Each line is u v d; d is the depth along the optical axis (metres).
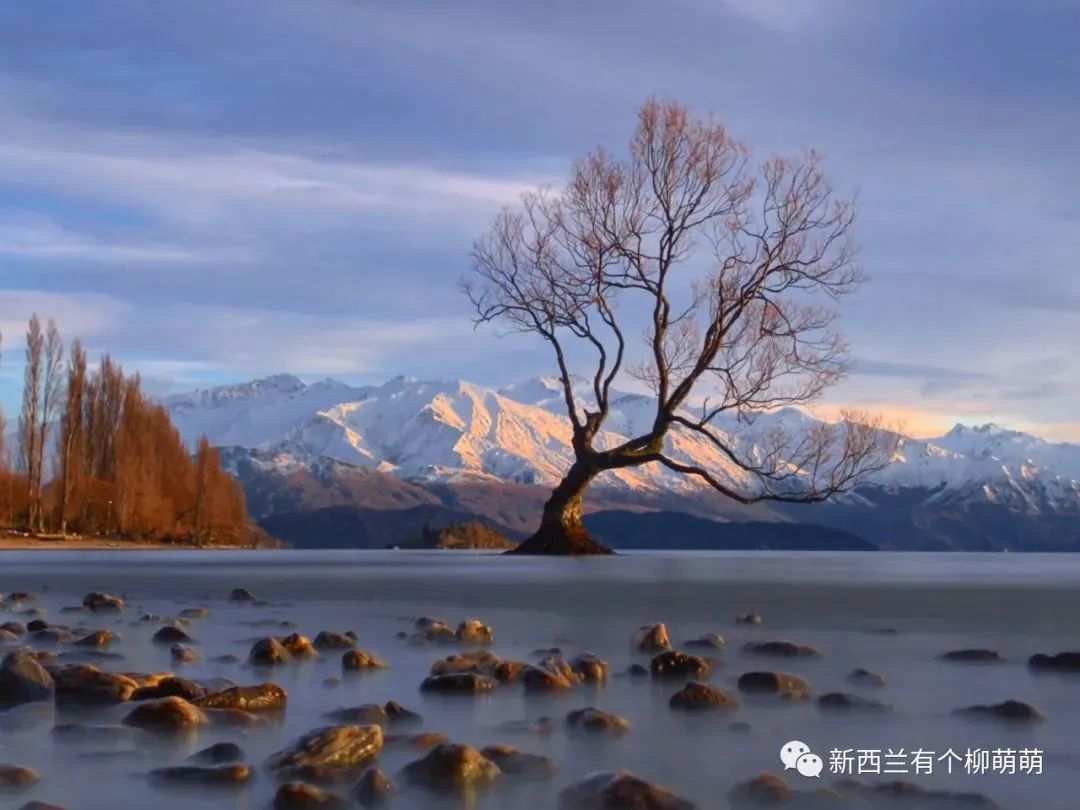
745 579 15.59
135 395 65.19
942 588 13.41
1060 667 6.38
